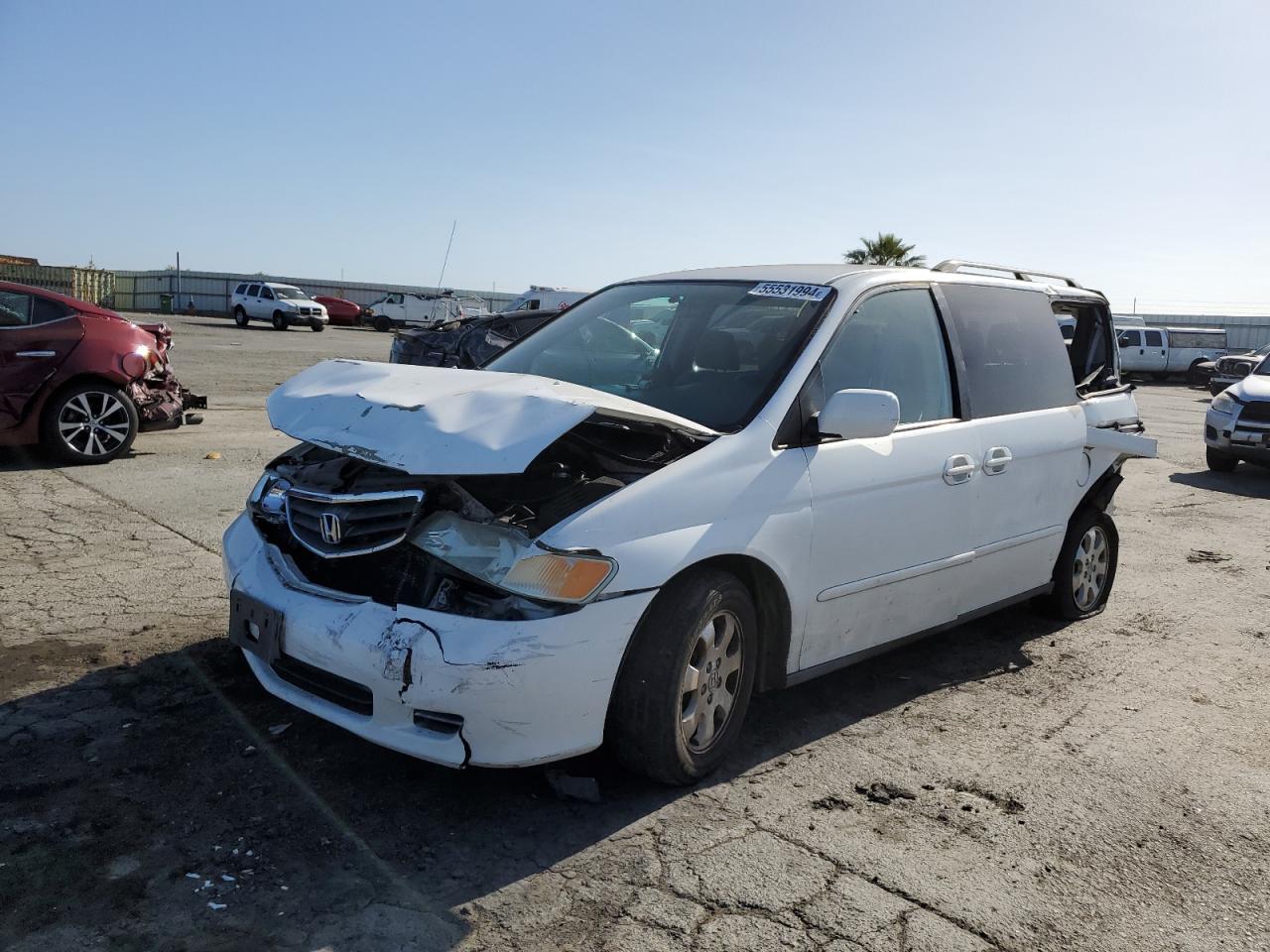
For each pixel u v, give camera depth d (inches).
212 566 224.4
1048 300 214.1
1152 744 161.8
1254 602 252.1
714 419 145.6
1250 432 464.4
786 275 174.2
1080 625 225.1
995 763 151.6
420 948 100.8
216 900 106.3
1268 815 139.2
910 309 175.2
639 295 187.2
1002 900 115.0
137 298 2139.5
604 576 120.6
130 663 167.0
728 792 137.2
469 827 123.9
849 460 151.7
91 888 107.1
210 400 554.9
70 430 337.1
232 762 136.0
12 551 231.0
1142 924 112.1
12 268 1663.4
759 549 137.2
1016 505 188.7
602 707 123.9
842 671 188.5
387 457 120.0
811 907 111.3
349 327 1889.8
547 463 138.7
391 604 125.9
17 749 136.3
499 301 2329.0
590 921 106.6
